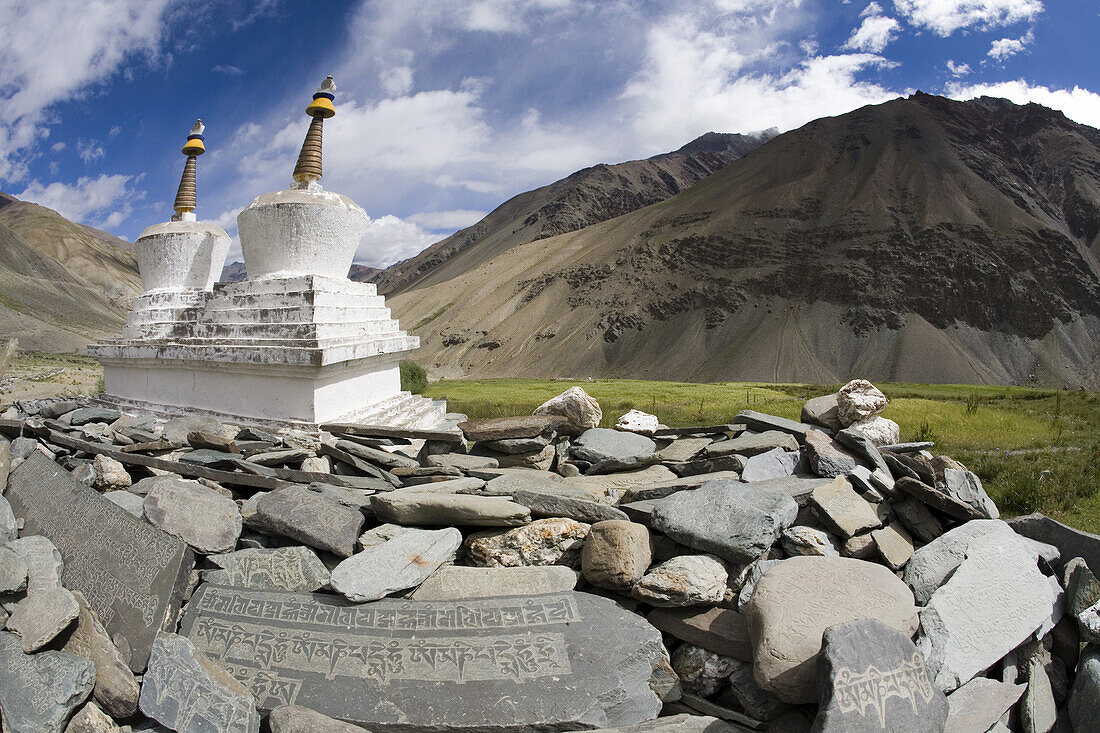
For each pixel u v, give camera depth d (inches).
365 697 173.6
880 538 225.0
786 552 220.4
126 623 194.7
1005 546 214.7
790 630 170.1
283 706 168.6
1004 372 5344.5
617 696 175.2
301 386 386.9
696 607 199.8
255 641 191.2
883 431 303.7
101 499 234.8
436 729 166.2
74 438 310.8
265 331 410.3
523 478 264.4
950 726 163.8
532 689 173.9
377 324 463.8
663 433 343.6
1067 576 223.0
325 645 188.2
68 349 4234.7
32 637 180.1
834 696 146.1
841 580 189.2
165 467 282.4
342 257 459.5
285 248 439.5
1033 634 200.4
